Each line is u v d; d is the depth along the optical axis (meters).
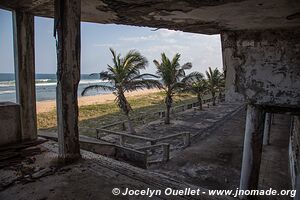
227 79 4.44
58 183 2.79
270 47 3.94
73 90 3.32
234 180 6.29
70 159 3.39
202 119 16.03
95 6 3.33
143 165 5.46
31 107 4.38
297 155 5.50
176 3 2.88
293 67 3.79
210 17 3.41
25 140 4.28
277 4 2.62
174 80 14.72
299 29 3.69
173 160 7.89
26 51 4.25
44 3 3.64
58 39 3.19
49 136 4.98
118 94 12.58
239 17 3.30
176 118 16.59
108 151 5.75
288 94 3.87
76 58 3.29
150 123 15.07
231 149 9.05
